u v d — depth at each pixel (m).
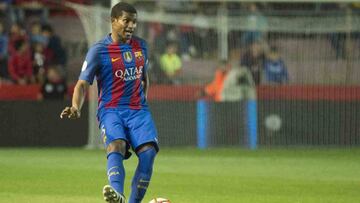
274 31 68.62
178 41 69.31
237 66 67.81
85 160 54.47
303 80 68.44
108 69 25.56
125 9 25.44
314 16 67.75
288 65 68.56
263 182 41.00
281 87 66.94
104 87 25.72
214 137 66.94
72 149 65.19
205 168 49.06
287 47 68.69
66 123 67.19
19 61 71.00
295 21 67.94
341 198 34.28
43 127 67.12
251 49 68.25
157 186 38.69
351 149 65.25
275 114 66.81
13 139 67.00
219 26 68.44
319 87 66.69
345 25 67.69
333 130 66.38
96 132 66.38
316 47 68.50
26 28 74.12
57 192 35.78
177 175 44.47
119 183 24.08
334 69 68.12
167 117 67.06
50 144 67.19
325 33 68.31
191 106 66.94
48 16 76.69
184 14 70.31
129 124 25.34
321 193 36.16
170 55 68.50
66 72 71.62
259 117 66.75
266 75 68.00
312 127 66.44
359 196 35.06
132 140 25.19
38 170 46.81
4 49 71.69
